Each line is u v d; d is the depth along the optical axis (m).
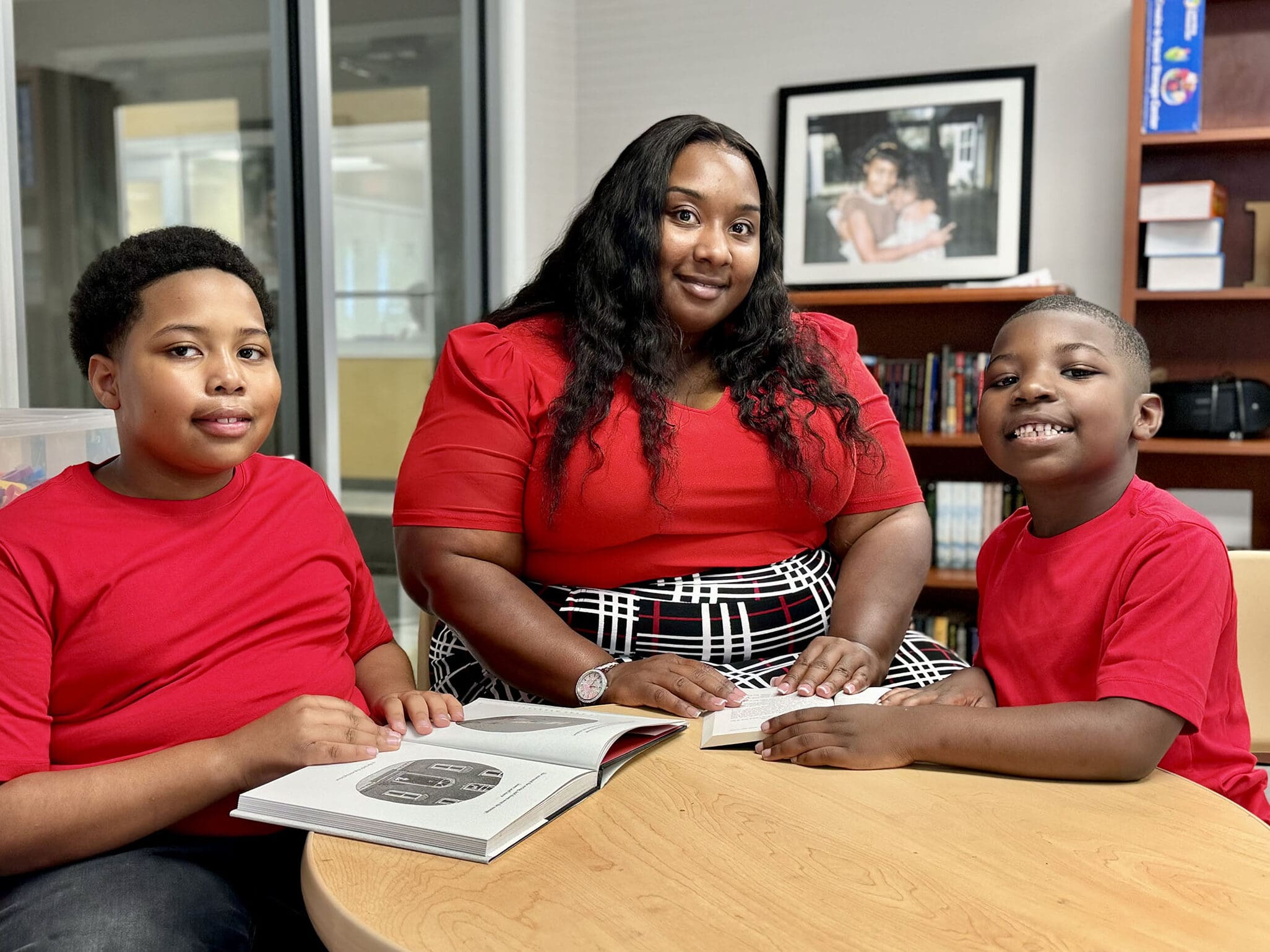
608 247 1.48
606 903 0.73
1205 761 1.12
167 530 1.02
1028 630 1.21
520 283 3.54
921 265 3.42
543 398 1.46
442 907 0.72
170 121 2.25
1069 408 1.15
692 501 1.44
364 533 2.95
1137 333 1.21
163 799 0.89
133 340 0.99
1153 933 0.70
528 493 1.46
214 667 1.01
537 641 1.35
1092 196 3.27
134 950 0.83
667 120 1.53
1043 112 3.30
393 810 0.83
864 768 0.99
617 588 1.48
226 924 0.90
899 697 1.18
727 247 1.45
